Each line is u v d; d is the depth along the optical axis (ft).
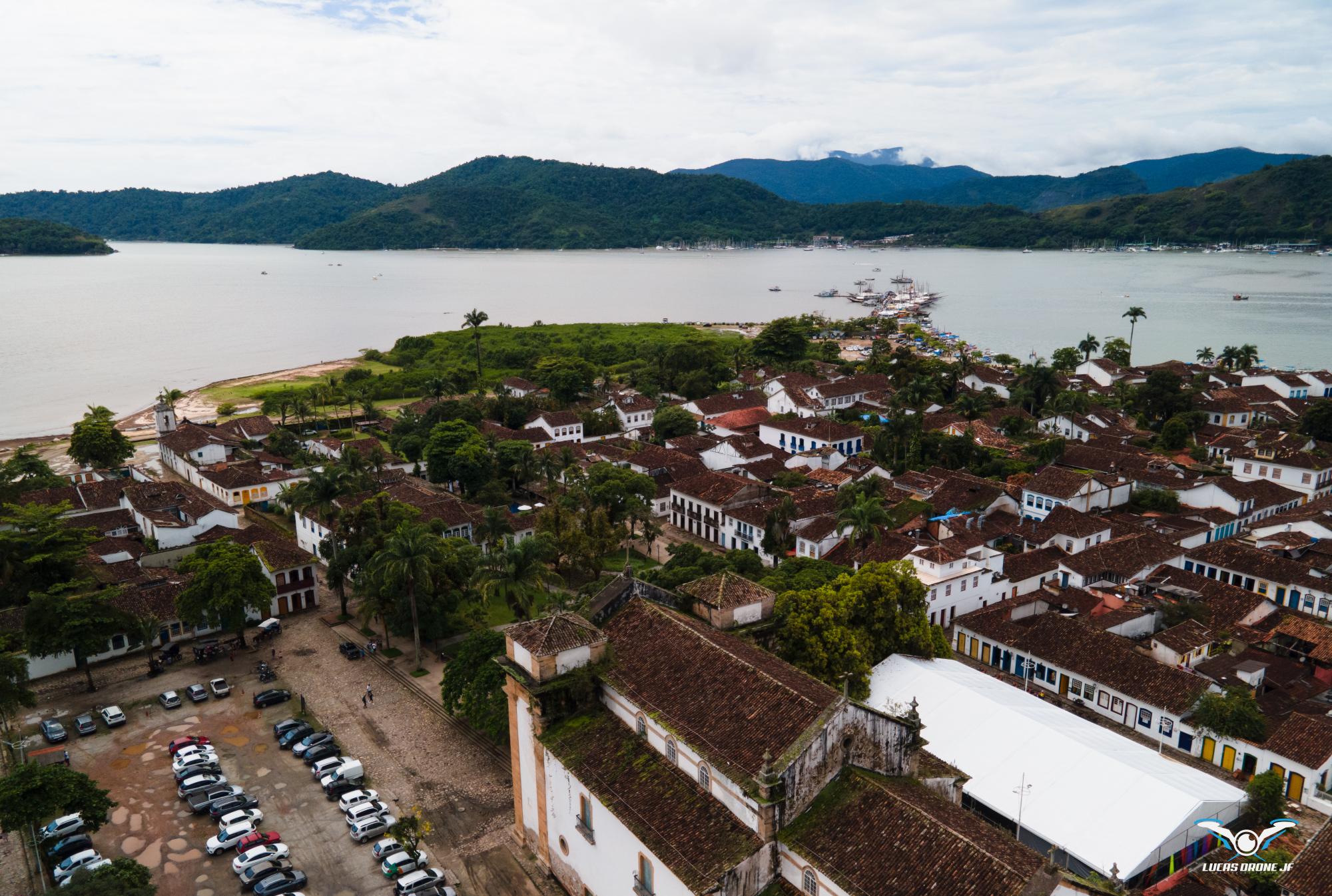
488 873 179.93
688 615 197.88
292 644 297.74
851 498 361.10
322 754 224.53
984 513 385.70
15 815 172.76
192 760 218.18
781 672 157.99
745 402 628.69
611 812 146.82
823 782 138.41
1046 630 266.57
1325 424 508.94
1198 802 174.19
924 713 210.79
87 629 255.91
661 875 139.13
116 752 228.43
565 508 356.38
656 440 565.12
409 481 488.44
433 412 578.25
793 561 303.68
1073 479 385.70
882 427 524.11
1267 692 242.99
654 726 156.35
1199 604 285.23
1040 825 174.91
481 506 434.30
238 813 195.62
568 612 181.37
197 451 499.10
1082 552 328.08
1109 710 242.99
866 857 125.90
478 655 232.12
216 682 258.98
